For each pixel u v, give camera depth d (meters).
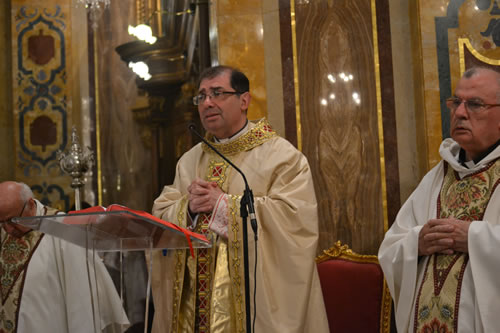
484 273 2.70
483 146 2.99
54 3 6.14
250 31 4.99
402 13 4.98
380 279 3.97
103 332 2.43
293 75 4.96
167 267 3.38
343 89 4.95
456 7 4.79
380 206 4.81
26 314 3.45
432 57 4.75
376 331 3.91
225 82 3.54
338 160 4.88
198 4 5.41
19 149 5.96
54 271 3.49
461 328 2.73
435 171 3.29
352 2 5.01
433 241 2.89
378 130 4.88
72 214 2.10
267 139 3.58
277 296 3.25
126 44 6.07
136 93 6.18
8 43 6.07
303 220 3.34
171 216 3.37
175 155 6.11
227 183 3.49
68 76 6.06
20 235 3.55
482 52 4.75
